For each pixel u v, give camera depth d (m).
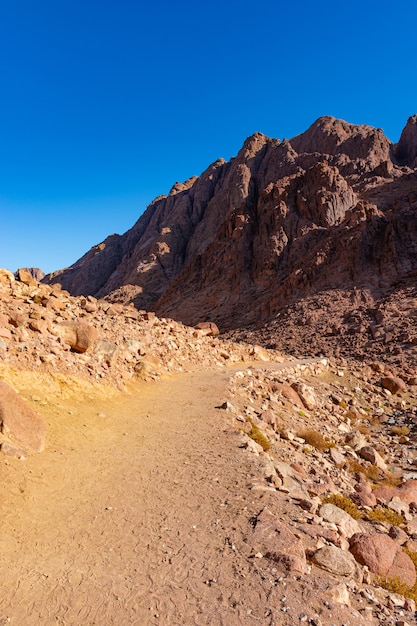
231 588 5.54
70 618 5.11
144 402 16.12
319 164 76.00
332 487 11.38
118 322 22.84
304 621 4.88
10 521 7.26
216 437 12.35
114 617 5.11
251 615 5.03
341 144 109.75
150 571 6.02
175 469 9.93
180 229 124.94
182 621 5.00
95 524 7.39
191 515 7.67
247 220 81.06
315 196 72.56
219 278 77.75
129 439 12.08
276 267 68.75
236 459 10.50
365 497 11.09
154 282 108.44
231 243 80.25
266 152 123.44
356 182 85.75
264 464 10.17
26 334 14.85
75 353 16.36
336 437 18.64
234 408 15.54
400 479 15.14
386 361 34.28
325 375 29.47
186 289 84.19
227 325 62.50
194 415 14.65
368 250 56.22
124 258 139.62
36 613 5.20
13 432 9.80
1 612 5.21
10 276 19.48
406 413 24.52
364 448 16.98
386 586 6.59
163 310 81.44
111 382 16.61
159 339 24.42
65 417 12.48
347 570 6.20
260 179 111.19
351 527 8.08
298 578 5.70
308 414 20.67
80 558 6.39
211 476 9.46
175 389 18.36
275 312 57.66
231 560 6.18
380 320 42.19
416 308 41.78
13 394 10.28
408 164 107.38
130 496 8.51
